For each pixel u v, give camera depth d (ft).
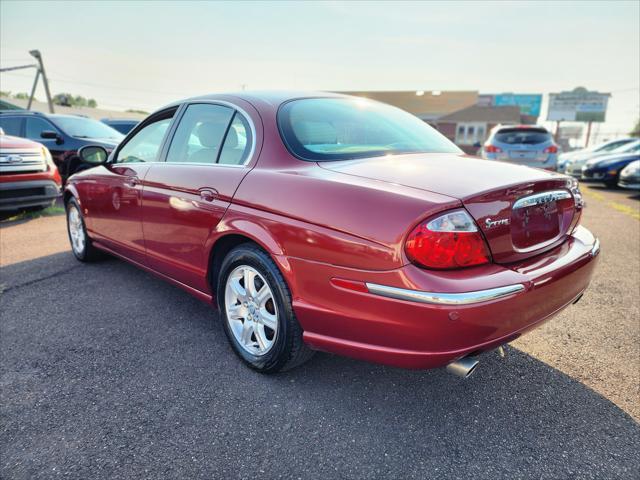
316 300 6.39
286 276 6.68
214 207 7.88
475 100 140.36
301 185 6.63
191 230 8.52
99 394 7.17
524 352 8.45
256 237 7.02
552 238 6.89
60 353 8.48
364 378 7.59
